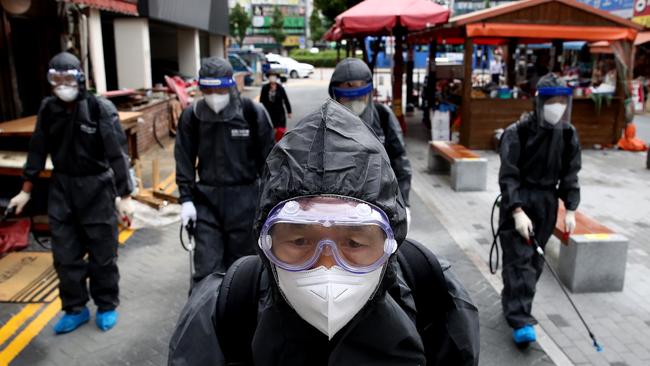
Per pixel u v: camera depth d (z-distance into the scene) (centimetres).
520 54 2573
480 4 4122
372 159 140
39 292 517
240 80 2941
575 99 1279
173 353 165
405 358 153
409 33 1564
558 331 448
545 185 405
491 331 445
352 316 140
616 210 811
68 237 422
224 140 398
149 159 1140
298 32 9681
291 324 148
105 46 1631
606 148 1299
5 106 880
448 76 1914
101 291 442
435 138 1345
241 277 168
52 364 398
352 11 1177
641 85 1869
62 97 393
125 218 428
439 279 180
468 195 884
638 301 504
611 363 404
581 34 1206
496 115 1252
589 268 512
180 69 2131
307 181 136
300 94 2778
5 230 632
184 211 393
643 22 1769
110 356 409
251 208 409
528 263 407
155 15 1511
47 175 632
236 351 168
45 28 934
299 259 138
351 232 137
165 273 565
